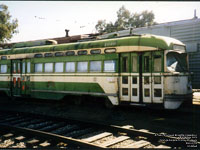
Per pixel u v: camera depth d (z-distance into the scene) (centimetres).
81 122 745
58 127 735
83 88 998
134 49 862
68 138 562
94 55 969
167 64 812
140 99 852
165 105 800
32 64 1193
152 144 551
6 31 3397
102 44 948
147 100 837
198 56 1427
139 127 716
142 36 869
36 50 1182
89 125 722
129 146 523
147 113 912
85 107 1085
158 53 823
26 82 1217
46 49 1141
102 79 941
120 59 899
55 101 1295
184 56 901
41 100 1367
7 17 3512
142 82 849
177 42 877
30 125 775
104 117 877
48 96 1124
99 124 696
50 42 1205
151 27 1591
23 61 1238
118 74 897
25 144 575
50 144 565
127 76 880
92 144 517
